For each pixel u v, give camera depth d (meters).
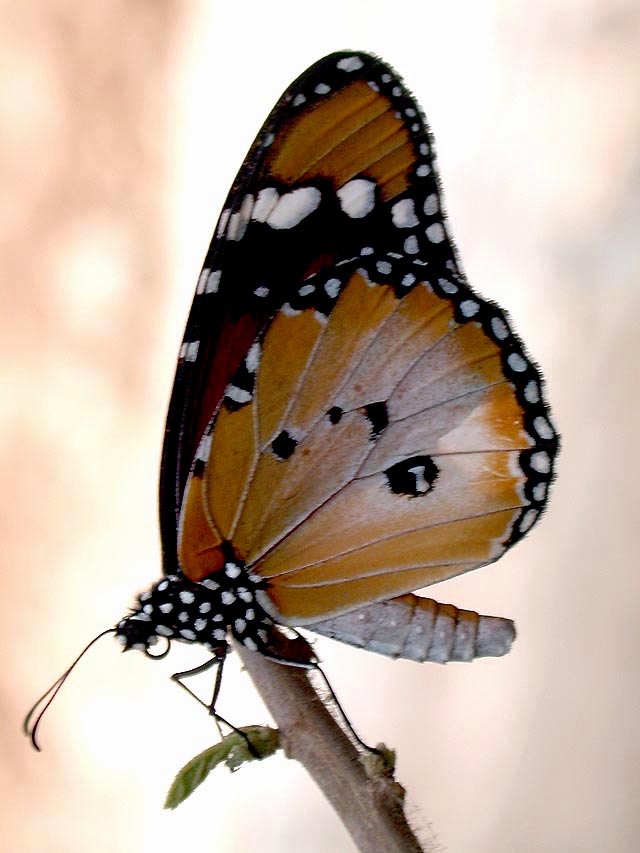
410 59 0.35
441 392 0.29
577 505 0.34
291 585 0.29
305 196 0.29
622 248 0.34
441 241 0.29
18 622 0.37
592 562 0.34
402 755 0.35
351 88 0.29
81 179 0.38
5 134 0.37
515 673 0.35
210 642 0.29
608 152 0.35
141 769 0.35
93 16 0.37
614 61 0.34
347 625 0.29
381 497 0.29
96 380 0.38
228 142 0.37
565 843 0.34
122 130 0.38
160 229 0.38
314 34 0.36
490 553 0.29
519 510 0.29
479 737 0.35
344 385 0.29
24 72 0.37
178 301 0.38
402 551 0.29
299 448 0.29
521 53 0.35
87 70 0.38
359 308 0.29
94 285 0.38
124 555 0.37
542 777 0.34
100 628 0.37
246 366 0.29
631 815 0.34
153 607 0.29
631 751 0.34
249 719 0.35
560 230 0.35
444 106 0.35
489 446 0.29
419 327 0.29
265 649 0.28
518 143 0.35
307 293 0.29
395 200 0.29
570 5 0.35
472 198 0.35
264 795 0.35
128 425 0.38
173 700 0.35
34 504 0.37
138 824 0.35
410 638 0.29
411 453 0.29
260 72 0.37
